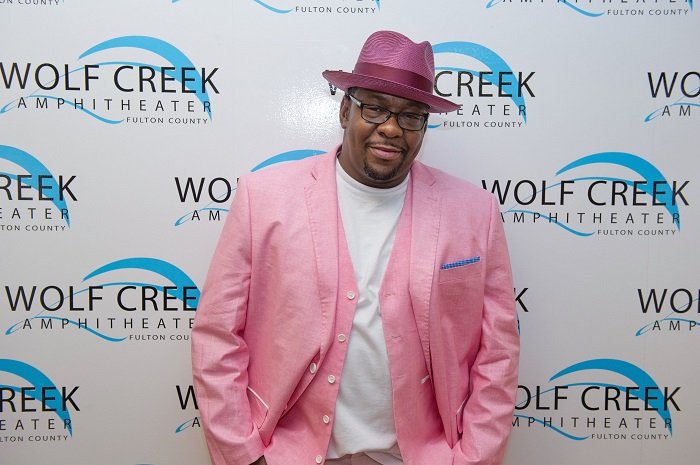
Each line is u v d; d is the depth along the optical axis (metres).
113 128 1.36
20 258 1.37
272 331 1.09
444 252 1.09
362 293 1.07
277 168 1.16
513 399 1.12
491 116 1.39
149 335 1.42
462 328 1.13
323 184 1.11
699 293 1.45
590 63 1.39
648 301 1.45
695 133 1.41
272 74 1.37
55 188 1.36
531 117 1.40
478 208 1.16
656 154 1.41
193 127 1.37
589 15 1.38
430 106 1.08
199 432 1.45
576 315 1.45
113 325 1.41
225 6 1.34
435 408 1.17
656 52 1.39
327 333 1.04
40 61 1.33
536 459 1.49
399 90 0.98
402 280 1.08
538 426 1.48
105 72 1.34
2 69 1.32
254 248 1.09
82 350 1.41
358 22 1.36
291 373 1.06
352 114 1.05
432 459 1.12
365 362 1.07
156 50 1.34
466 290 1.11
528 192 1.42
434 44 1.37
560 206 1.42
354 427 1.07
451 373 1.12
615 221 1.43
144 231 1.39
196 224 1.39
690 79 1.40
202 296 1.12
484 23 1.37
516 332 1.15
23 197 1.36
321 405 1.07
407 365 1.07
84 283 1.39
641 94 1.40
